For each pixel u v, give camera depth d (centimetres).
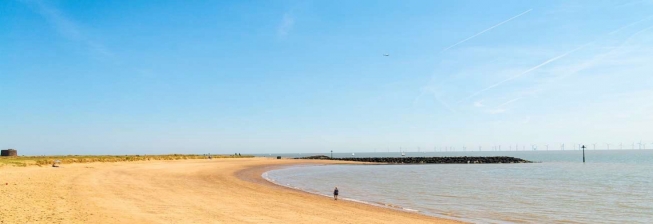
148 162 7656
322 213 2342
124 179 3688
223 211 2116
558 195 4025
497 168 10188
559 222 2539
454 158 15425
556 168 10150
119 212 1836
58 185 2748
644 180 6125
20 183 2708
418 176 6825
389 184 5144
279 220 1956
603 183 5550
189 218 1817
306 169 8912
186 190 3114
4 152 7875
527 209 3058
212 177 4978
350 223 2036
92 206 1947
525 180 6056
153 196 2550
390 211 2688
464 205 3216
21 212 1652
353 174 7250
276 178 5747
